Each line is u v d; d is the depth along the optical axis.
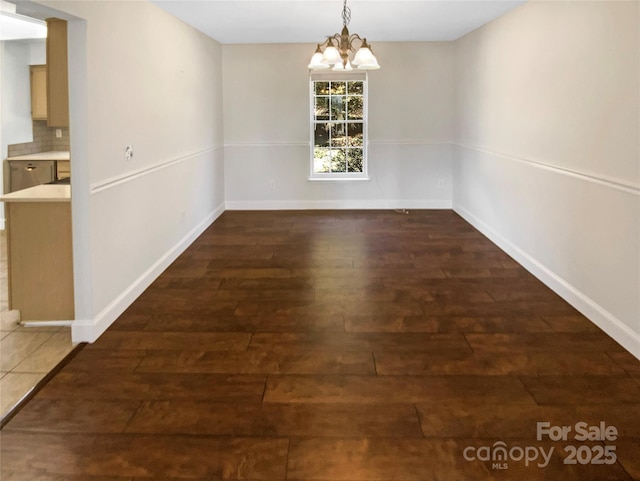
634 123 3.16
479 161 6.53
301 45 7.68
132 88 4.13
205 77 6.70
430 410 2.62
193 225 6.17
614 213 3.40
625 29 3.25
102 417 2.58
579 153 3.88
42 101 6.88
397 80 7.78
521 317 3.82
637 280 3.15
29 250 3.63
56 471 2.18
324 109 8.02
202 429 2.48
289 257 5.47
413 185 8.08
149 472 2.17
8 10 3.95
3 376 3.01
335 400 2.72
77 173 3.33
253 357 3.22
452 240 6.16
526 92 4.93
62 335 3.60
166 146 5.07
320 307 4.05
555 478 2.13
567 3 4.05
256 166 8.01
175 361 3.18
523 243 5.09
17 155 6.70
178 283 4.63
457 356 3.21
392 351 3.29
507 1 4.90
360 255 5.53
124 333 3.59
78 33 3.25
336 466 2.21
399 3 4.98
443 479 2.12
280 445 2.35
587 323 3.70
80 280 3.42
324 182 8.06
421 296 4.28
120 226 3.92
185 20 5.58
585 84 3.77
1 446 2.35
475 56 6.59
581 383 2.87
